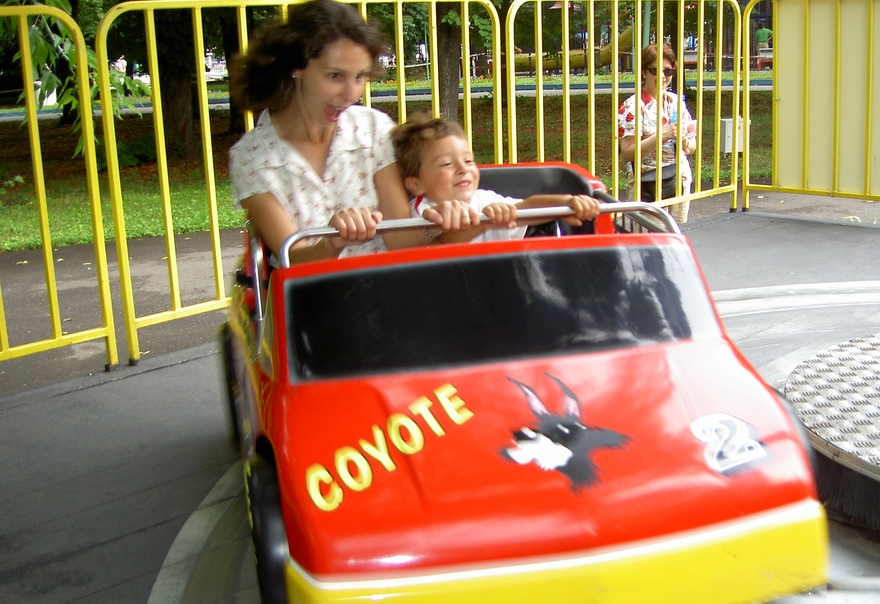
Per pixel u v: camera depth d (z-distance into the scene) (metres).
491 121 25.17
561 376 2.84
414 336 2.95
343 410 2.73
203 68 5.96
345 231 3.14
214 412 5.11
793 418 2.80
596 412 2.70
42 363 6.14
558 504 2.39
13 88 36.59
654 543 2.36
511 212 3.27
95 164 5.66
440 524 2.34
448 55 19.67
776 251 7.79
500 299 3.04
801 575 2.48
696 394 2.80
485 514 2.37
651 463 2.52
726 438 2.62
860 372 4.34
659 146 7.83
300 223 3.74
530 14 23.23
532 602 2.29
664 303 3.14
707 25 23.44
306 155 3.73
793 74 9.02
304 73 3.53
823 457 3.60
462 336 2.96
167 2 5.71
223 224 11.85
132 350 5.96
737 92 9.30
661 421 2.67
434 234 3.88
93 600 3.35
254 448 3.06
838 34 8.57
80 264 9.48
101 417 5.11
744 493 2.47
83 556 3.66
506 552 2.31
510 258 3.13
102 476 4.38
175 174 18.72
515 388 2.78
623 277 3.16
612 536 2.35
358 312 2.99
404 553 2.29
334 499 2.43
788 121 9.16
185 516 3.96
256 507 2.66
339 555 2.29
